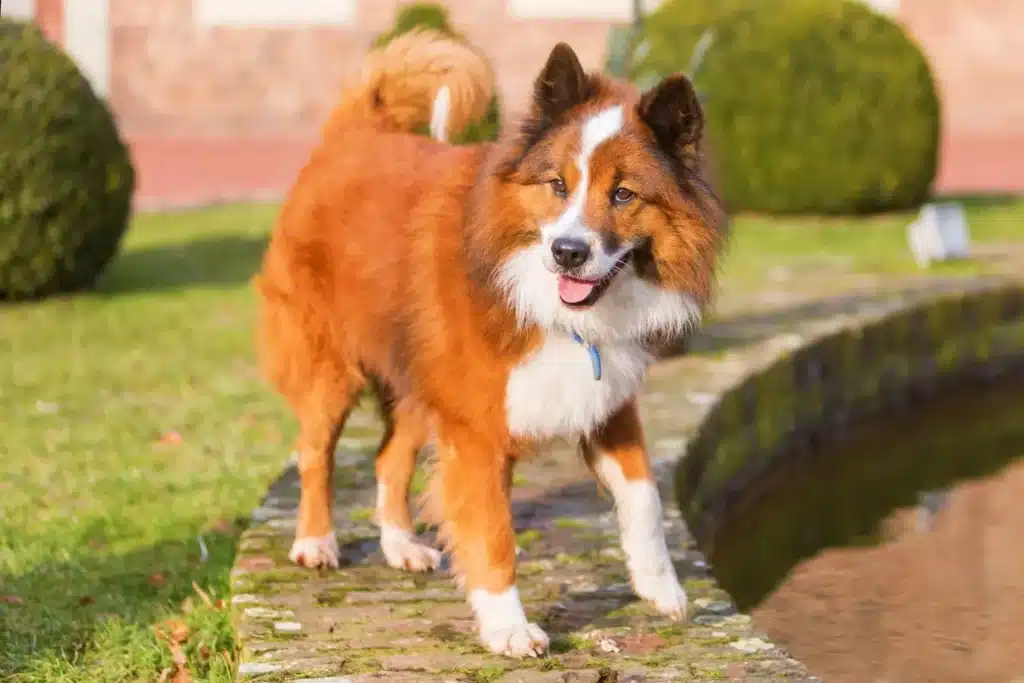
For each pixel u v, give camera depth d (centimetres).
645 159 480
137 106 2591
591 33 2606
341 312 567
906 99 1658
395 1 2598
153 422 855
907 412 1134
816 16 1662
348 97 614
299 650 488
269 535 606
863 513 875
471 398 498
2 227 1152
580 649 495
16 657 515
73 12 2517
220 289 1285
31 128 1146
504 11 2597
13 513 683
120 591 588
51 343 1057
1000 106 2777
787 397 973
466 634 507
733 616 527
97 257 1225
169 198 1889
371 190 561
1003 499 900
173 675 514
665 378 900
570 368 494
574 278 470
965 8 2748
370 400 616
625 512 533
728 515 865
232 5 2592
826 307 1140
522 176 485
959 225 1416
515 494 673
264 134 2627
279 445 814
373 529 625
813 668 610
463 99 592
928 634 652
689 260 493
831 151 1642
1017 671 606
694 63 959
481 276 491
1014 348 1248
